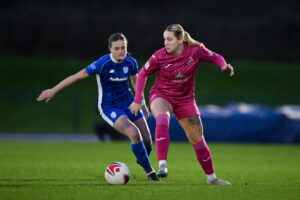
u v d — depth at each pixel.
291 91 116.94
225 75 121.12
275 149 61.34
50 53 141.50
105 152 50.94
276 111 76.56
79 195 20.22
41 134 91.44
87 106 104.50
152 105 24.69
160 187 22.75
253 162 41.59
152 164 38.03
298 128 73.62
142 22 143.62
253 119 73.69
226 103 87.94
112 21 144.38
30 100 108.44
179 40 23.36
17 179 26.11
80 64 129.12
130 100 26.19
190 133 24.27
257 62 133.50
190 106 24.22
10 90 115.12
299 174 31.45
